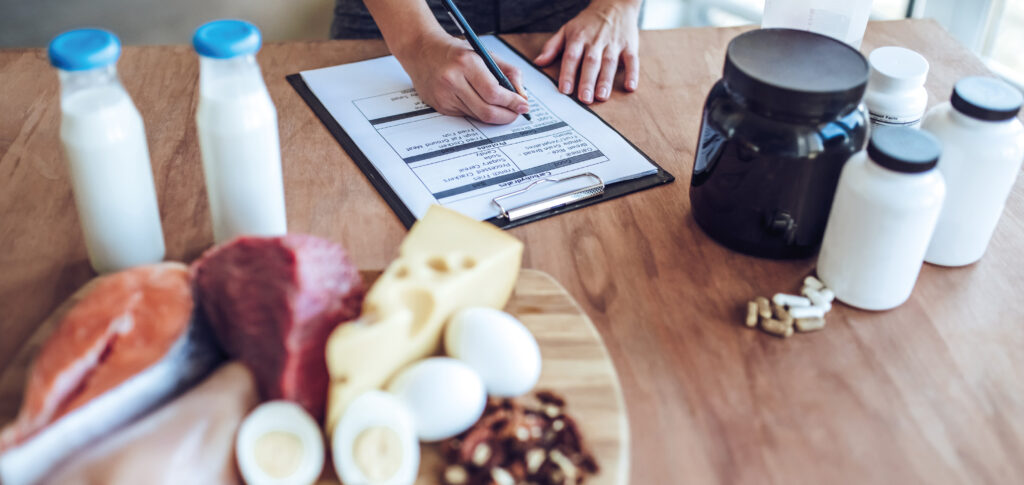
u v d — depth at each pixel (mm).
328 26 1813
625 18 1073
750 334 639
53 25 1690
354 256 701
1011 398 587
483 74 875
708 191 715
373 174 803
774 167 643
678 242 736
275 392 522
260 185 636
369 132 869
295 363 519
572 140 866
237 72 590
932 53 1074
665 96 971
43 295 645
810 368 608
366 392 509
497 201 762
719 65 1048
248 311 526
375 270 675
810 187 652
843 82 619
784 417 567
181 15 1738
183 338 519
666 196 796
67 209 746
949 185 656
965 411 576
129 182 608
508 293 631
